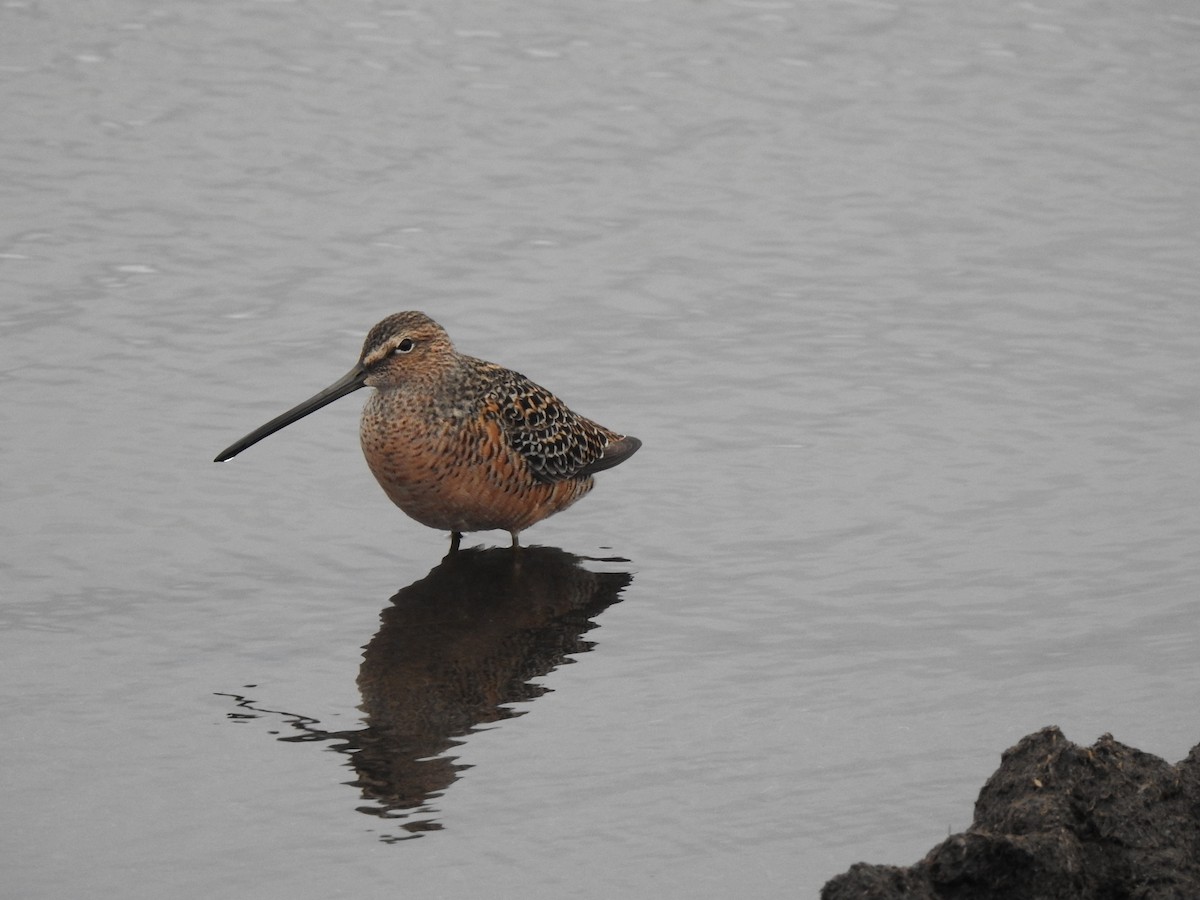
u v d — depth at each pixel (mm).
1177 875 8469
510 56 23031
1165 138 21359
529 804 10148
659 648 12109
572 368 16359
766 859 9625
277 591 12859
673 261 18422
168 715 11102
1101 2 25125
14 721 10953
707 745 10820
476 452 13320
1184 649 11930
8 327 16609
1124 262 18516
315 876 9430
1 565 12898
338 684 11570
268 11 24172
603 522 14148
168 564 13125
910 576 13031
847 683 11570
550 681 11648
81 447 14703
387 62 22734
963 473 14625
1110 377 16250
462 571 13406
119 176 19641
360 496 14453
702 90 22312
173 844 9695
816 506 14164
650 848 9719
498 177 20047
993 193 20047
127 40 23062
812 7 24969
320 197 19438
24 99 21250
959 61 23375
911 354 16719
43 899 9188
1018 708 11211
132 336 16609
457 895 9281
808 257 18594
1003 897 8383
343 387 13445
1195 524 13695
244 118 21141
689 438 15297
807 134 21312
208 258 18125
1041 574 13008
